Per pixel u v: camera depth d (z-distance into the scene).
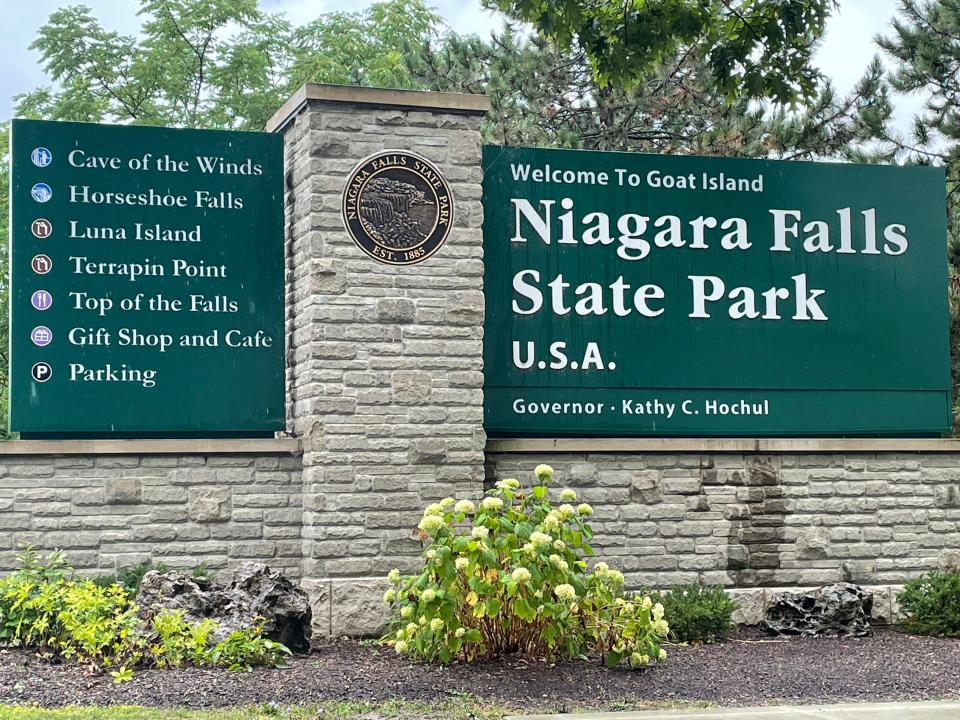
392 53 30.41
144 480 13.74
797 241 15.81
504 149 15.04
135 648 10.88
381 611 13.52
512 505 13.30
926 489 15.57
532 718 9.49
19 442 13.41
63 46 30.72
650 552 14.75
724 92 15.63
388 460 13.70
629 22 15.27
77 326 13.91
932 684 11.21
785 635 14.02
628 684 10.72
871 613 14.79
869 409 15.83
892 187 16.14
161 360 14.09
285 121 14.48
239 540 13.88
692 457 14.97
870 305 15.95
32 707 9.43
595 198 15.24
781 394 15.60
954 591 14.39
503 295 14.88
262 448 13.90
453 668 11.01
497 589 11.10
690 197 15.53
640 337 15.23
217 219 14.35
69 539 13.53
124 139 14.18
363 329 13.74
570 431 14.95
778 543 15.09
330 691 10.12
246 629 11.31
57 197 13.96
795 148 28.19
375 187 13.89
